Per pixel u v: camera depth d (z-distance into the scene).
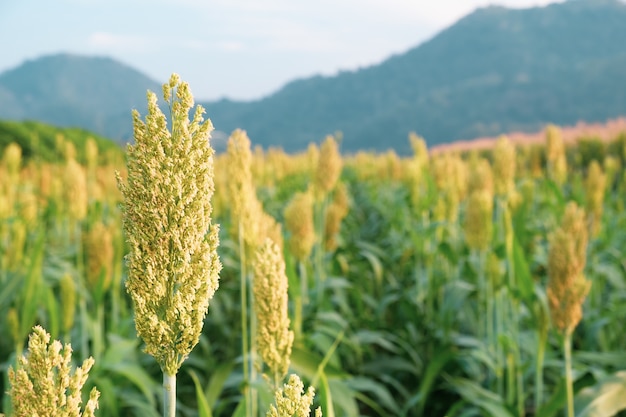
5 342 7.24
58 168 15.38
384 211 17.98
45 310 8.41
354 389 6.78
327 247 9.76
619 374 4.61
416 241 10.09
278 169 24.25
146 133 1.66
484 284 8.05
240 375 6.22
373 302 9.65
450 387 7.35
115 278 7.60
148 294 1.70
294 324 5.78
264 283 3.21
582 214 4.72
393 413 7.71
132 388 6.89
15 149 12.77
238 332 9.70
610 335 8.08
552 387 7.73
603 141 26.64
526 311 8.69
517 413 5.41
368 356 8.62
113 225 7.87
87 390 5.52
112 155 23.17
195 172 1.68
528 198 11.00
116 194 13.52
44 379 1.52
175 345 1.74
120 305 9.22
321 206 9.58
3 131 30.08
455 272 9.03
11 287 7.35
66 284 5.96
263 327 3.24
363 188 27.14
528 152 23.14
